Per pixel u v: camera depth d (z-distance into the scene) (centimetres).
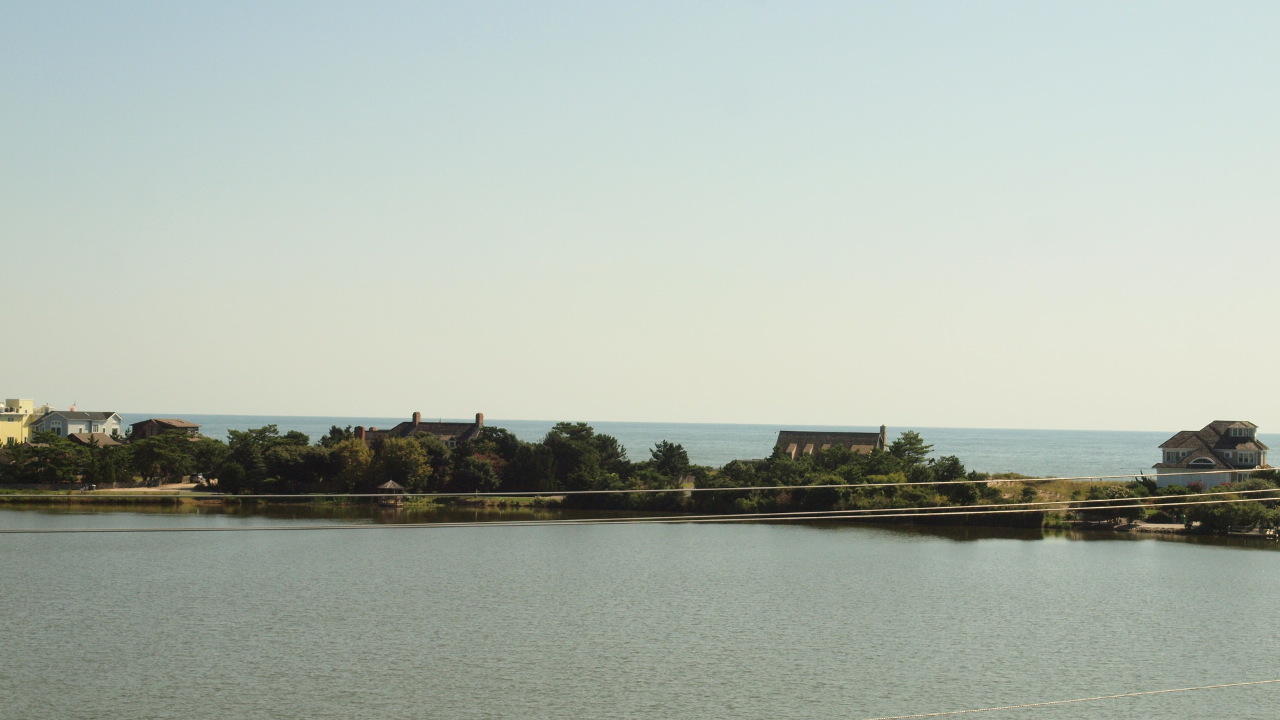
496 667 8250
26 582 11262
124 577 11681
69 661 8206
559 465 18850
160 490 18850
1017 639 9319
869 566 13050
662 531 16288
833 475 17812
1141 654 8869
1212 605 10756
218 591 11000
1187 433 19138
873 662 8519
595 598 10931
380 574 12200
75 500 17662
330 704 7281
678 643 9050
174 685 7644
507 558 13550
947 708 7369
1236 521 15438
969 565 13125
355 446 18562
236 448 19938
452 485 18862
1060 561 13412
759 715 7169
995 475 18250
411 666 8238
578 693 7606
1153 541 15012
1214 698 7681
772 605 10650
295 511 17062
